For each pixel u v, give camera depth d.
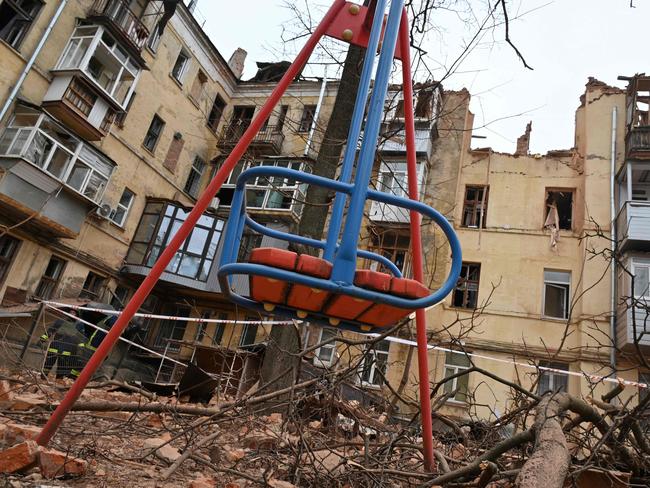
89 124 14.97
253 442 3.28
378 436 3.72
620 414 2.89
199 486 2.07
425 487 2.27
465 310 15.19
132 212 17.78
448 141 17.44
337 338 4.05
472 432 4.12
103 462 2.29
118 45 15.96
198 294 18.16
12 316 10.05
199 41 20.75
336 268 1.60
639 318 12.55
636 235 13.46
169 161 19.55
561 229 15.86
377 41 2.15
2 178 12.55
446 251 15.46
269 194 18.78
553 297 15.27
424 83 6.57
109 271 16.78
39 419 3.10
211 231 18.20
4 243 13.56
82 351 11.11
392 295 1.65
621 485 2.39
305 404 4.12
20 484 1.68
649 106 16.02
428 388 2.54
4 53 13.34
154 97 18.66
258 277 1.60
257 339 17.56
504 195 16.61
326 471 2.74
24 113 13.59
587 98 16.84
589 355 13.45
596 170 15.78
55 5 14.74
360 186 1.74
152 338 18.00
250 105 22.17
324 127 8.87
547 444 1.71
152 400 4.23
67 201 14.30
